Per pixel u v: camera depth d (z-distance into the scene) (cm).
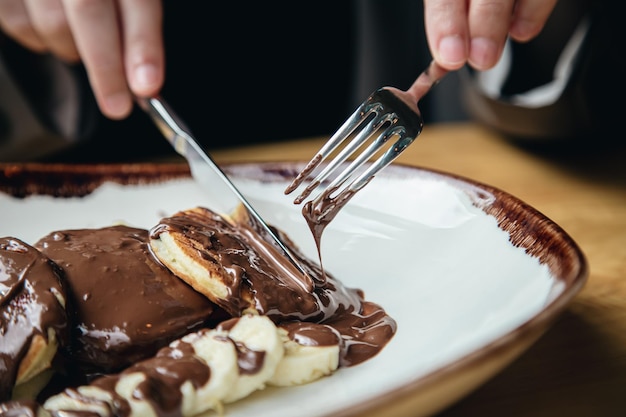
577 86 56
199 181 45
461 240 38
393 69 83
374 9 81
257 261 37
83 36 49
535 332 28
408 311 36
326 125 87
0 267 33
